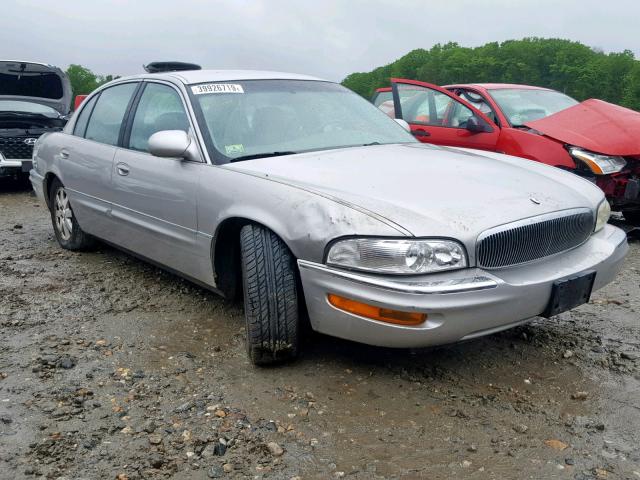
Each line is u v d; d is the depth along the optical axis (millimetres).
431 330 2795
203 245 3670
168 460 2533
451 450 2607
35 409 2908
